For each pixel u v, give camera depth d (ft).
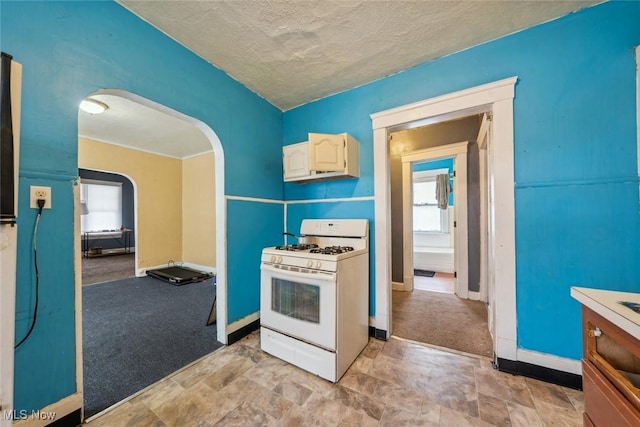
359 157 7.47
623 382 2.32
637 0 4.37
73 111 4.01
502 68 5.46
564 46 4.88
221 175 6.77
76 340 4.01
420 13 4.80
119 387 4.87
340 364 5.16
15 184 2.69
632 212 4.39
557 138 4.93
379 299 6.93
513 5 4.64
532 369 5.07
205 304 9.62
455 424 3.96
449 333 7.16
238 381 5.07
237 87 7.17
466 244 10.30
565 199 4.86
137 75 4.84
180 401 4.51
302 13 4.79
